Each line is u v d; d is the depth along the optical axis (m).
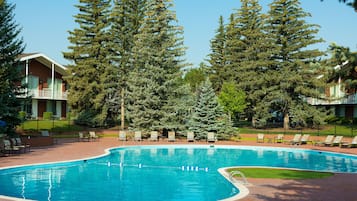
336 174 15.82
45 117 43.72
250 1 47.47
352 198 10.95
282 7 39.31
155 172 17.34
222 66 53.06
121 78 40.12
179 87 33.66
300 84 37.62
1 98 24.03
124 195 12.73
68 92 41.00
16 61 27.17
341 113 46.78
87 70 38.53
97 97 38.47
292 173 15.92
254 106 41.88
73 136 33.94
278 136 31.25
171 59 33.19
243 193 11.62
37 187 13.62
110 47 40.25
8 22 25.92
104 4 40.09
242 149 27.94
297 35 39.00
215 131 32.53
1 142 21.53
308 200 10.68
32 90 42.75
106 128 41.06
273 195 11.35
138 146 27.45
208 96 33.06
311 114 37.94
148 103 32.81
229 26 51.84
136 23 42.44
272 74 39.53
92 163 19.58
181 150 27.00
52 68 44.16
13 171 16.20
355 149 26.72
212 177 16.12
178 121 33.62
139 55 33.78
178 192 13.22
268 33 40.16
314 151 25.80
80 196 12.44
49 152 22.12
